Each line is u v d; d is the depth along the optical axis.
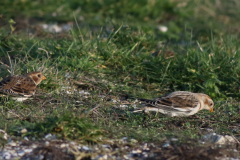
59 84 11.30
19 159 7.08
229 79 12.93
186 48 15.71
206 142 8.27
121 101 11.05
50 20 20.61
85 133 8.05
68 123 8.16
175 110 9.75
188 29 21.30
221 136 8.51
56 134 8.02
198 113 10.68
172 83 12.94
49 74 11.53
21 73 11.84
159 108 9.72
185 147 7.89
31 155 7.21
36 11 21.75
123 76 13.01
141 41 15.25
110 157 7.40
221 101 11.78
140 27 16.47
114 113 10.04
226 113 10.79
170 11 23.42
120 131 8.70
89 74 12.67
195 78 12.88
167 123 9.70
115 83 12.39
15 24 18.84
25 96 9.73
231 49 15.05
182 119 10.10
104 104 10.60
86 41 14.11
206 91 12.34
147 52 14.34
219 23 22.59
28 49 13.71
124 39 15.23
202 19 23.11
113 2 23.42
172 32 20.33
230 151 7.86
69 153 7.32
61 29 19.16
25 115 9.05
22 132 8.03
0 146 7.46
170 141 8.27
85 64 12.68
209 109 10.41
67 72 12.34
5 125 8.06
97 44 14.09
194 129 9.47
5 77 10.93
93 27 20.00
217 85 12.89
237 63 13.29
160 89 12.52
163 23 21.98
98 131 8.20
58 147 7.51
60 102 10.31
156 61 13.70
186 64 13.29
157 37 18.89
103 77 12.65
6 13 20.39
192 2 25.17
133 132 8.72
